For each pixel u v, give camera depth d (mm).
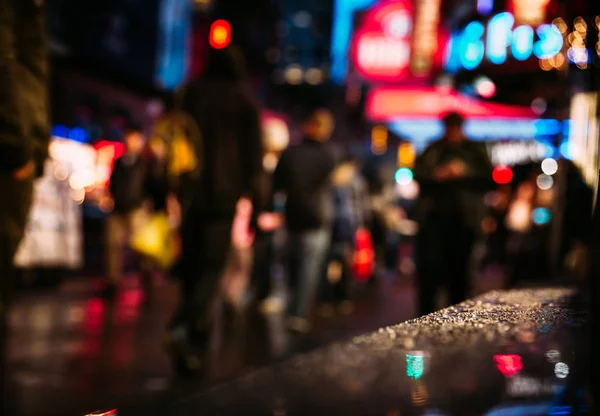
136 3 25109
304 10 39812
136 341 6332
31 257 9523
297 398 762
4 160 2311
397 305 10336
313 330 7668
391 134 21672
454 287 6648
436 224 6527
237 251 7941
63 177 10047
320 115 7961
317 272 7773
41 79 2525
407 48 15539
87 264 14789
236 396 810
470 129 10156
